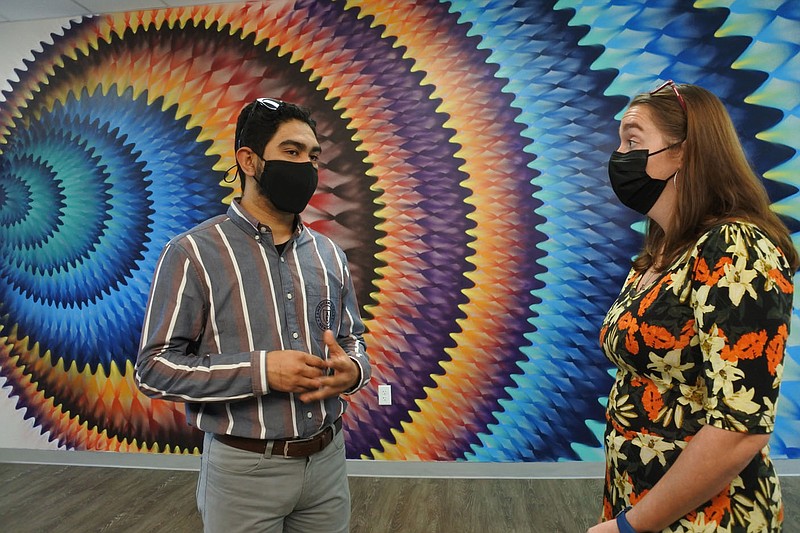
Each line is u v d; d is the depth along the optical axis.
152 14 3.02
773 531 0.72
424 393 2.84
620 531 0.74
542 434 2.76
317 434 1.13
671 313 0.76
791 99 2.58
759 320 0.66
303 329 1.15
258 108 1.13
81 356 3.06
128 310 3.04
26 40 3.13
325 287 1.21
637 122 0.87
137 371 1.04
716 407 0.66
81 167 3.08
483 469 2.78
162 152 3.02
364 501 2.51
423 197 2.84
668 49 2.66
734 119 2.61
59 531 2.24
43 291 3.10
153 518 2.36
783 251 0.74
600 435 2.72
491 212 2.79
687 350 0.74
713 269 0.70
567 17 2.74
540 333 2.76
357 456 2.87
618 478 0.83
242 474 1.06
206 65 2.98
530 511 2.37
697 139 0.79
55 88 3.11
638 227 2.69
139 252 3.03
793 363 2.58
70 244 3.08
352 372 1.08
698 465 0.66
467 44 2.80
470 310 2.81
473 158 2.80
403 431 2.85
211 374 1.00
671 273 0.77
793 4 2.57
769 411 0.64
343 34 2.89
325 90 2.91
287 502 1.09
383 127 2.86
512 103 2.78
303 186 1.13
